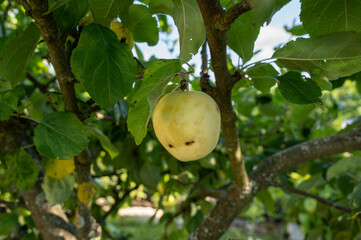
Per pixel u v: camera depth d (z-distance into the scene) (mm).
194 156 400
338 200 892
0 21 633
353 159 668
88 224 578
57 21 386
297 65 413
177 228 843
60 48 400
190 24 409
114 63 389
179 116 389
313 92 410
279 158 621
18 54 409
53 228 633
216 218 607
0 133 595
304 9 401
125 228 2824
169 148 406
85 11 396
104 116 722
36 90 833
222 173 993
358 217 623
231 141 508
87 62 381
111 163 833
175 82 453
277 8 359
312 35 413
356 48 373
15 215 692
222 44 377
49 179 611
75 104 470
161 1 456
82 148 438
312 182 828
